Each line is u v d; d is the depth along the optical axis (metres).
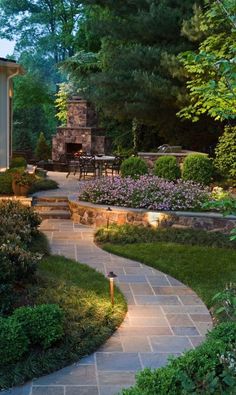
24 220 7.91
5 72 12.29
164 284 6.59
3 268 4.90
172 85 12.63
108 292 5.95
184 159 11.45
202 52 4.41
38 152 19.61
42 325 4.32
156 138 16.83
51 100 26.23
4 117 12.46
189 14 12.86
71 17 27.44
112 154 18.34
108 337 4.86
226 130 11.18
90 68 19.19
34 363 4.15
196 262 7.36
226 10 4.53
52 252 7.93
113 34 14.38
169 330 5.09
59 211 10.62
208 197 9.23
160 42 13.95
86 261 7.54
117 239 8.53
